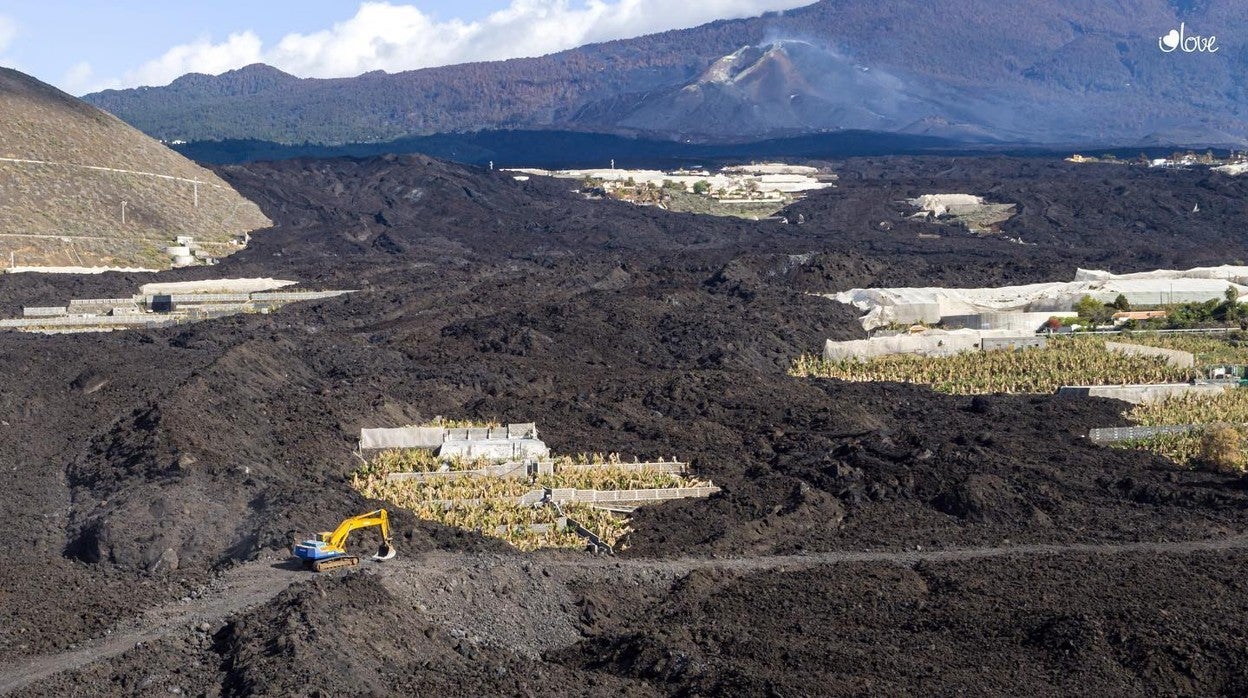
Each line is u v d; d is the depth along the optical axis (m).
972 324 150.75
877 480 89.69
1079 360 126.50
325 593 58.12
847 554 76.81
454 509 80.44
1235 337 141.12
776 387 118.38
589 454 94.38
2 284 172.12
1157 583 70.31
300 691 50.47
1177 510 85.44
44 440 91.00
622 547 76.19
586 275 186.38
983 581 71.00
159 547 69.88
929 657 60.66
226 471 79.62
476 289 175.62
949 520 84.00
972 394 119.69
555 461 91.19
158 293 173.62
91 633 58.09
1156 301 163.12
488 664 56.69
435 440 95.81
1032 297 167.12
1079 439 101.25
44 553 71.12
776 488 88.12
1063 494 88.12
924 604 67.62
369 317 160.12
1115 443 101.12
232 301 170.75
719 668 57.03
